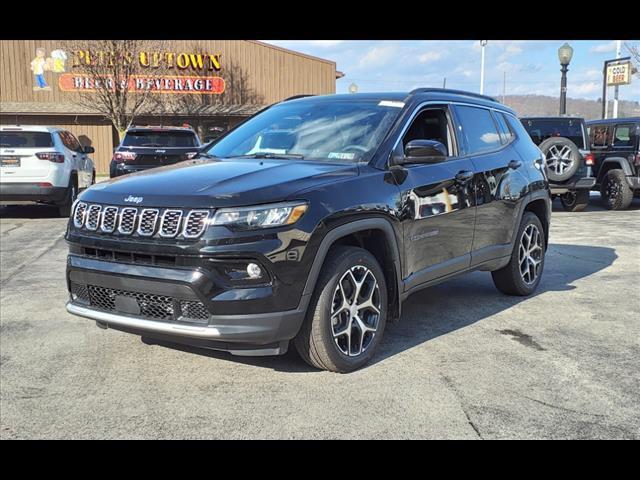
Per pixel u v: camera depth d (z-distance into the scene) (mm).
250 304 3418
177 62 29203
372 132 4441
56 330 4871
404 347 4461
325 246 3654
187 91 29516
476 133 5379
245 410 3434
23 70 28562
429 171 4590
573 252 8383
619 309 5523
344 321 3924
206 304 3393
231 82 30172
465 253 5012
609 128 13945
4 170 11195
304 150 4496
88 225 3789
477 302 5750
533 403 3527
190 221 3424
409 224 4301
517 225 5656
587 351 4395
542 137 13141
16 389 3727
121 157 11797
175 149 11875
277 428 3232
